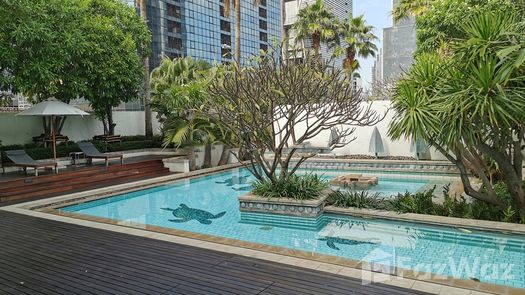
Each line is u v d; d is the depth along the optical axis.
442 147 6.24
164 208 8.59
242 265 4.27
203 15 53.00
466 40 5.91
